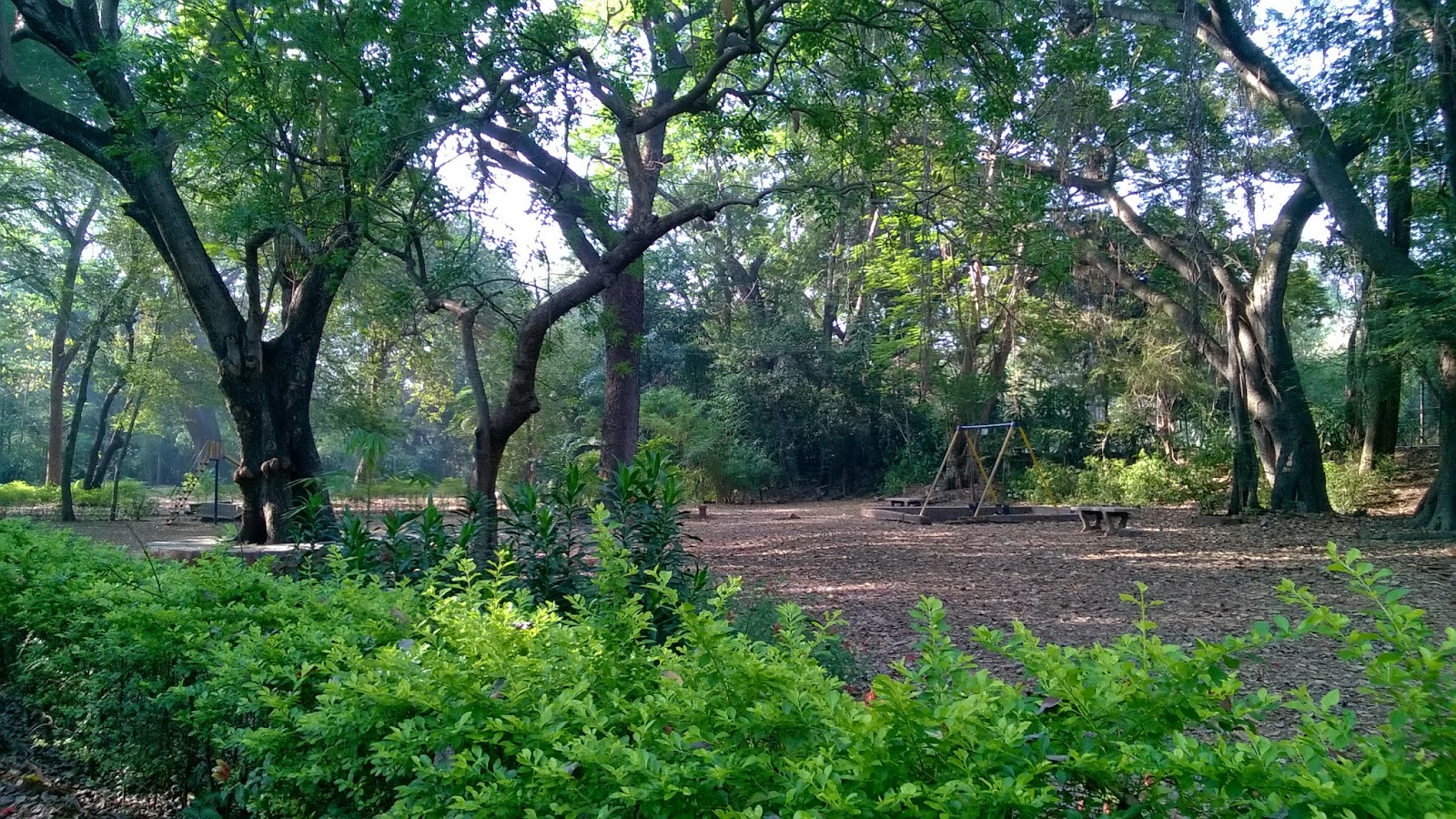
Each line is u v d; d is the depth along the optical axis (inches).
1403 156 633.0
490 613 122.2
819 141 493.0
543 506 214.4
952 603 383.2
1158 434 1079.0
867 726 74.0
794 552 581.9
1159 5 690.2
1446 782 67.9
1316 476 763.4
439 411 1188.5
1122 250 887.7
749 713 84.0
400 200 379.9
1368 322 674.2
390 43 322.0
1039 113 589.9
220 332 467.8
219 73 366.6
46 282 935.0
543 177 450.0
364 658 111.3
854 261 1004.6
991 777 68.6
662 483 217.9
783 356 1263.5
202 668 134.3
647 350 1337.4
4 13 445.7
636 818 76.1
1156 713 79.4
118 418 1145.4
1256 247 776.9
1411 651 79.3
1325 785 62.4
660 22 436.8
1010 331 985.5
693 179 927.0
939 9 393.1
